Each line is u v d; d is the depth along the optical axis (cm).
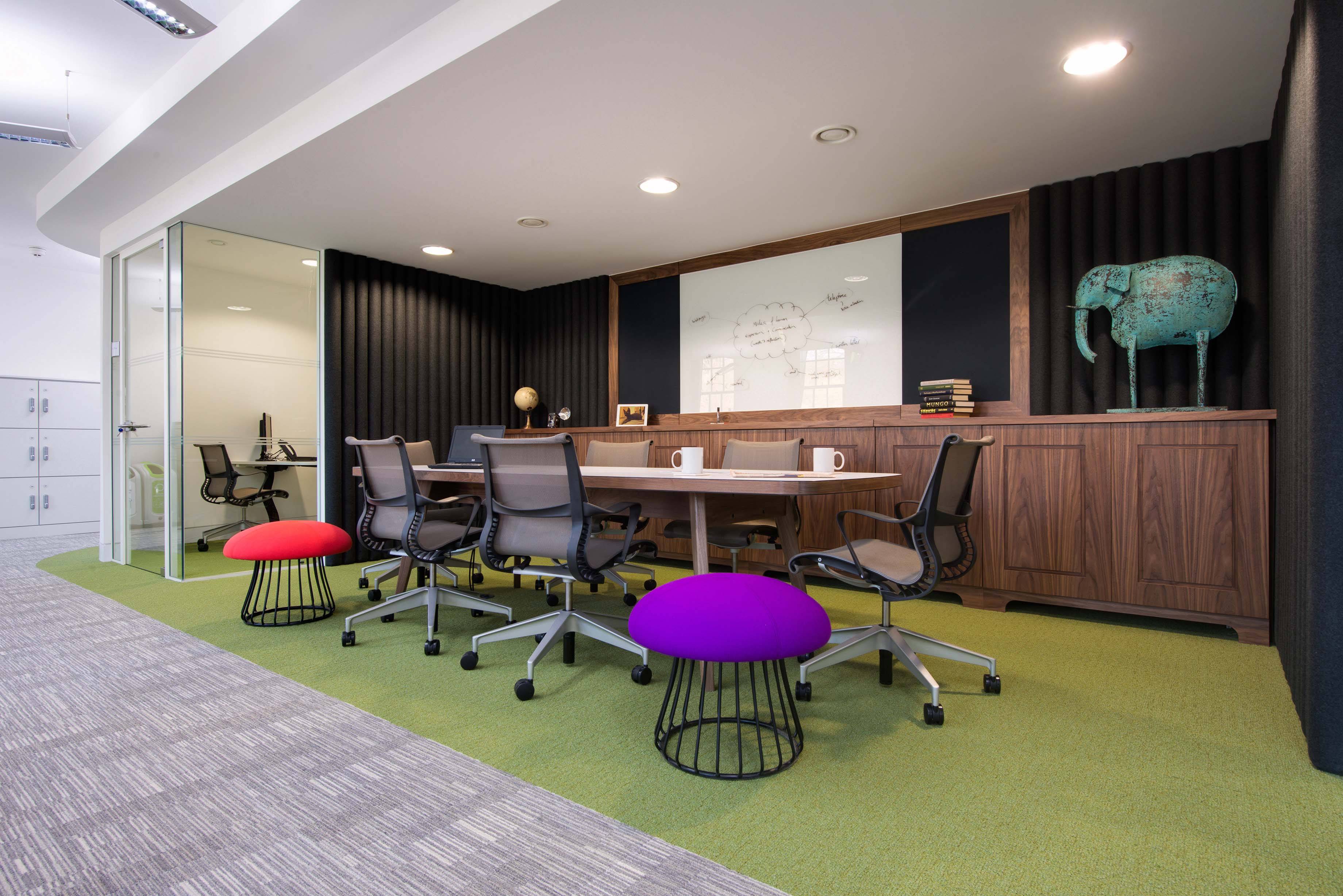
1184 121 299
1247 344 321
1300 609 195
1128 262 349
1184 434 300
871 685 234
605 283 560
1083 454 324
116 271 491
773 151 327
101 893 122
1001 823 145
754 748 182
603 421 556
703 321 507
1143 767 172
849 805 152
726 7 219
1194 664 256
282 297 582
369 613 284
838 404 445
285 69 292
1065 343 365
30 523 621
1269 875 127
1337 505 167
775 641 162
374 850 134
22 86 338
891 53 246
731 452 380
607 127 301
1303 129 185
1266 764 173
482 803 153
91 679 238
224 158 371
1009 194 384
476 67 253
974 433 354
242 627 310
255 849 135
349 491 487
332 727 195
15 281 638
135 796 156
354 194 380
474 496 316
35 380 626
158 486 441
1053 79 264
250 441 565
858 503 395
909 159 337
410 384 526
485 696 221
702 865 129
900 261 422
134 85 339
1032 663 258
